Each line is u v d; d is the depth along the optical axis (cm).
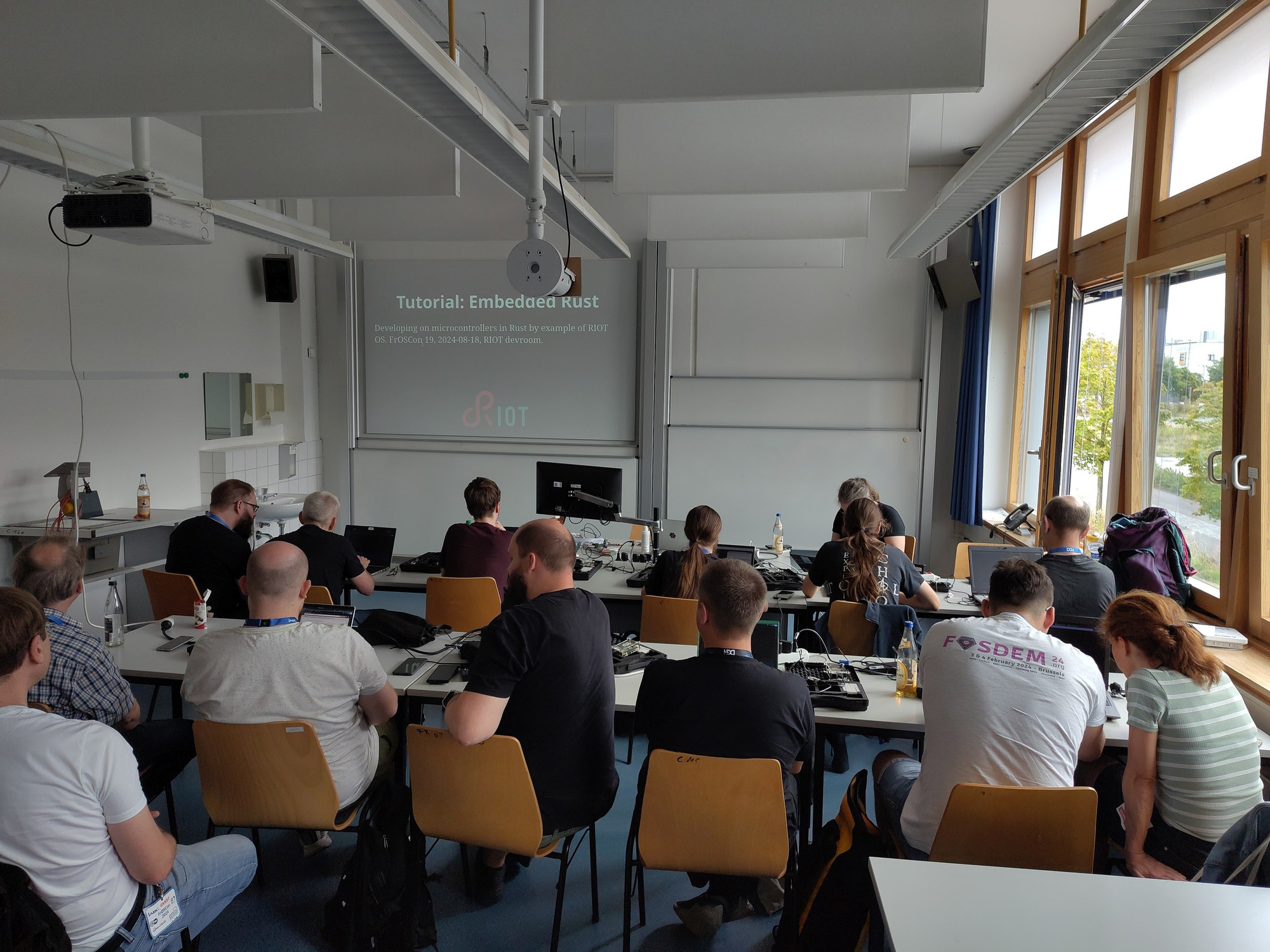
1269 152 296
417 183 314
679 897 245
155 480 542
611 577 420
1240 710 190
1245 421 316
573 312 683
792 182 310
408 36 210
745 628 198
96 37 220
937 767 186
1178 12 198
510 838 198
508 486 704
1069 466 510
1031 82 457
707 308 665
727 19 193
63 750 140
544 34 198
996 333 621
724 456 670
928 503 652
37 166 371
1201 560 357
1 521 432
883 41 189
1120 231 432
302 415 694
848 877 197
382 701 219
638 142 317
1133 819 190
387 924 206
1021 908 124
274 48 213
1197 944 116
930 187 635
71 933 142
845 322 653
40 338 452
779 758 196
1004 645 187
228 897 183
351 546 362
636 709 208
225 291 615
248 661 203
